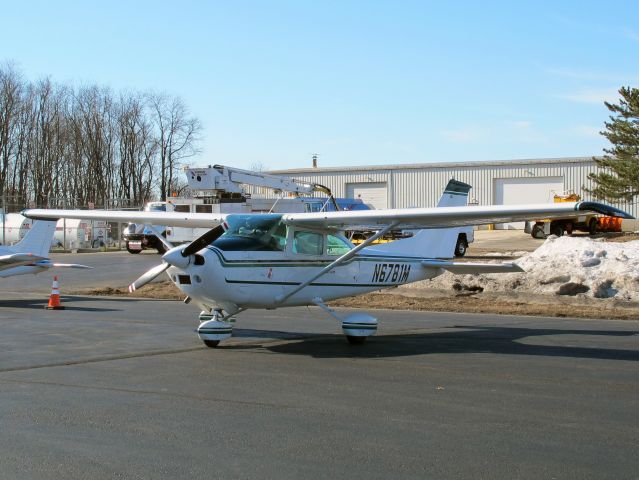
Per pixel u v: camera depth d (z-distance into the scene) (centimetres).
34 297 1675
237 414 591
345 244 1083
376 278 1130
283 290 985
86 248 3653
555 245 1806
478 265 1152
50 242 1603
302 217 973
